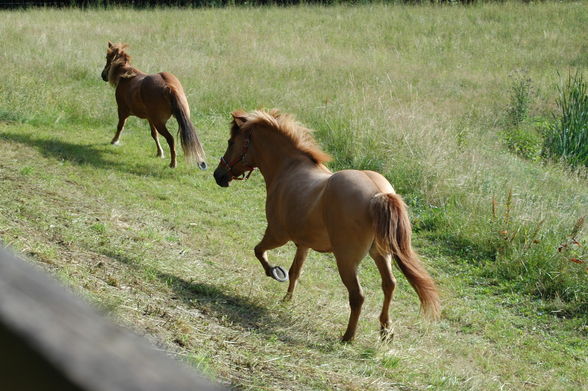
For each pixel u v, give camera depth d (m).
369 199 6.71
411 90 21.14
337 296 9.22
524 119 20.12
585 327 9.32
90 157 13.95
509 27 31.38
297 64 23.56
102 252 8.22
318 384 5.62
